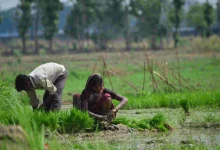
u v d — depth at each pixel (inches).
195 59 5551.2
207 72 3580.2
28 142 735.7
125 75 3521.2
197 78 2960.1
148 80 2987.2
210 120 1278.3
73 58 6412.4
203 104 1594.5
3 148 718.5
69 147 921.5
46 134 1073.5
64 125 1128.2
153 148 952.3
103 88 1159.6
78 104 1160.8
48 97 1177.4
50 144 886.4
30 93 1134.4
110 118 1131.9
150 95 1961.1
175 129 1189.1
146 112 1544.0
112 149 908.6
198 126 1231.5
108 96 1131.9
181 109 1464.1
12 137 738.8
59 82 1181.7
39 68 1150.3
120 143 1014.4
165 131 1165.1
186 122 1283.2
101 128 1153.4
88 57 6727.4
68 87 2731.3
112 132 1135.6
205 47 7278.5
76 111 1141.1
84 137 1083.9
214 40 7470.5
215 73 3444.9
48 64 1176.2
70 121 1128.2
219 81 2662.4
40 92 2418.8
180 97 1756.9
